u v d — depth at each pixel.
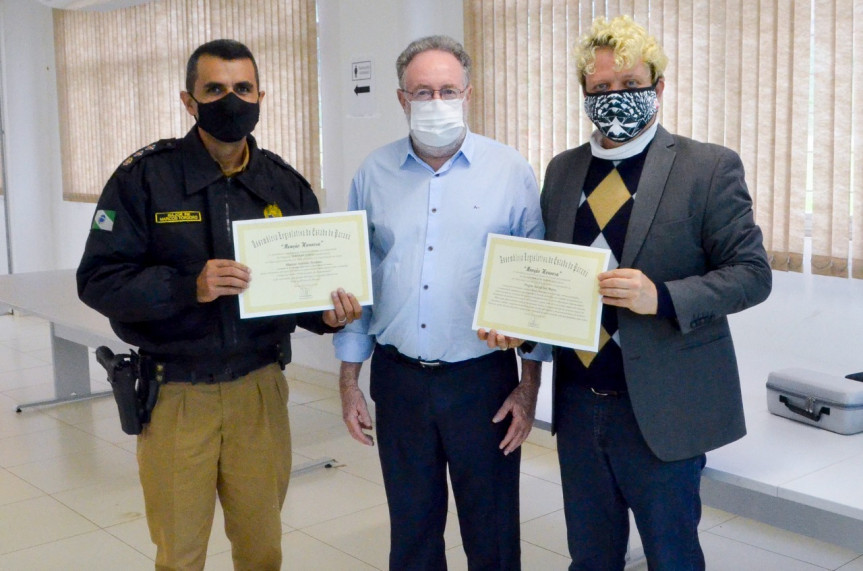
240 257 2.07
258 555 2.34
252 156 2.21
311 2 5.28
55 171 8.22
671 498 1.97
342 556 3.27
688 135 3.64
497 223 2.21
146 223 2.12
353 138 4.90
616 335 1.99
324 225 2.11
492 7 4.36
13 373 6.18
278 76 5.61
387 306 2.26
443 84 2.11
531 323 2.00
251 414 2.24
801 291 3.44
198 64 2.07
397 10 4.55
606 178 2.01
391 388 2.29
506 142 4.38
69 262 8.23
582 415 2.05
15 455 4.46
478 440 2.24
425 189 2.23
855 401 2.37
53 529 3.53
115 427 4.93
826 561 3.18
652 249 1.92
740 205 1.89
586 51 1.92
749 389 2.98
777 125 3.38
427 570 2.36
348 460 4.32
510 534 2.32
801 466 2.14
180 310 2.06
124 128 7.22
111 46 7.22
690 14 3.59
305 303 2.11
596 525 2.09
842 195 3.22
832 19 3.19
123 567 3.19
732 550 3.28
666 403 1.93
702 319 1.85
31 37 8.09
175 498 2.17
